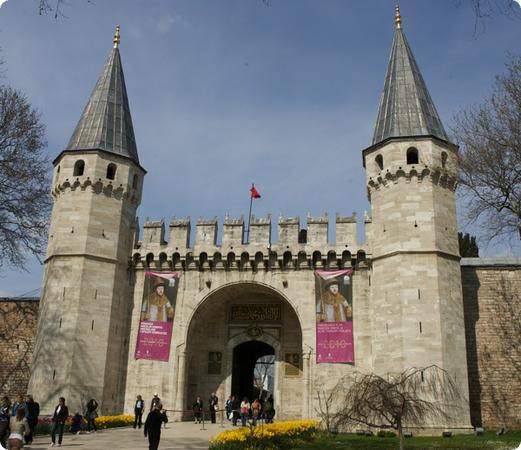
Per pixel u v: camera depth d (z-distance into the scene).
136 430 29.83
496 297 34.31
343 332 33.91
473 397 32.84
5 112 30.94
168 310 36.50
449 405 27.52
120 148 38.72
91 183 36.62
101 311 34.88
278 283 35.91
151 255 37.50
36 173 31.91
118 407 35.00
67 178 36.91
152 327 36.31
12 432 18.09
